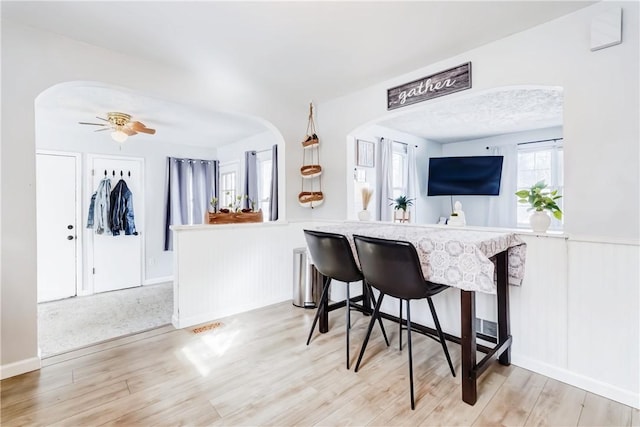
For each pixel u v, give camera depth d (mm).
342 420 1550
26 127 1984
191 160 5250
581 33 1822
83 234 4176
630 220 1673
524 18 1913
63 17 1900
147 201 4762
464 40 2180
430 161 5066
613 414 1585
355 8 1820
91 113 3447
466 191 4887
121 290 4348
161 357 2197
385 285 1755
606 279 1727
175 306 2775
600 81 1756
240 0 1741
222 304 3006
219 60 2486
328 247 2082
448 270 1600
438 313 2535
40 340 2531
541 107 3541
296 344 2389
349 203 3326
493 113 3760
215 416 1582
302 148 3613
